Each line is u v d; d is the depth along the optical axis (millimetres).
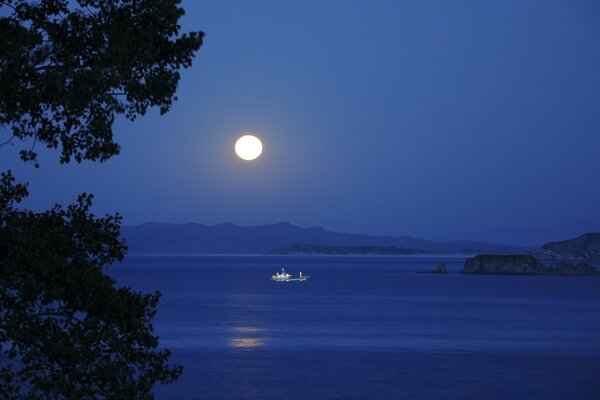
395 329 168125
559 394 93688
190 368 110188
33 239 30609
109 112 31656
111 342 31234
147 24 31312
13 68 29062
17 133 31375
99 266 32500
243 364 114625
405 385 98750
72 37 30250
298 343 141125
